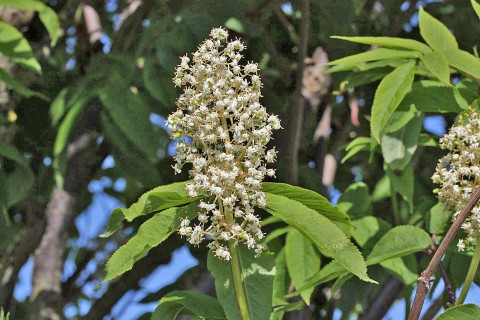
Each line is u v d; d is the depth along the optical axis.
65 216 4.16
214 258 2.29
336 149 4.36
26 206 4.29
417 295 2.18
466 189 2.33
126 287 4.46
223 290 2.26
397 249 2.65
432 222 2.88
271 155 2.15
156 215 2.13
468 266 3.05
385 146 3.13
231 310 2.24
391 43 2.79
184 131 2.18
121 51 4.20
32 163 4.43
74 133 4.12
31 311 4.00
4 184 3.72
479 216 2.24
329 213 2.21
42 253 4.10
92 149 4.21
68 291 5.05
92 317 4.45
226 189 2.14
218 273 2.28
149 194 2.16
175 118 2.17
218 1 3.78
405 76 2.68
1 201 3.70
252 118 2.15
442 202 2.48
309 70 4.37
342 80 4.02
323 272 2.78
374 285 3.64
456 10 4.54
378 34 4.50
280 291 3.27
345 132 4.40
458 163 2.38
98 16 4.68
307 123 4.39
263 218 3.72
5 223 4.02
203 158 2.12
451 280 3.08
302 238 3.21
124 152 3.71
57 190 4.16
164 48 3.62
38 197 4.30
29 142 4.46
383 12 4.71
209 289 3.80
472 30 4.46
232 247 2.21
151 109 4.07
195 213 2.18
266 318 2.23
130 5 4.57
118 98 3.53
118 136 3.69
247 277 2.26
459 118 2.50
